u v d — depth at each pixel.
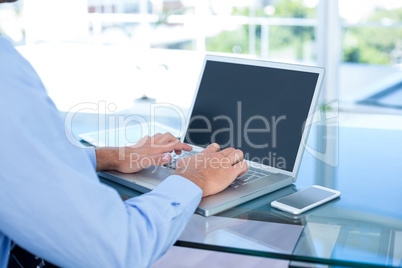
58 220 0.71
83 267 0.74
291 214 1.01
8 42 0.76
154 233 0.80
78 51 4.63
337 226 0.94
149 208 0.83
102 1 5.14
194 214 1.01
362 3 4.46
